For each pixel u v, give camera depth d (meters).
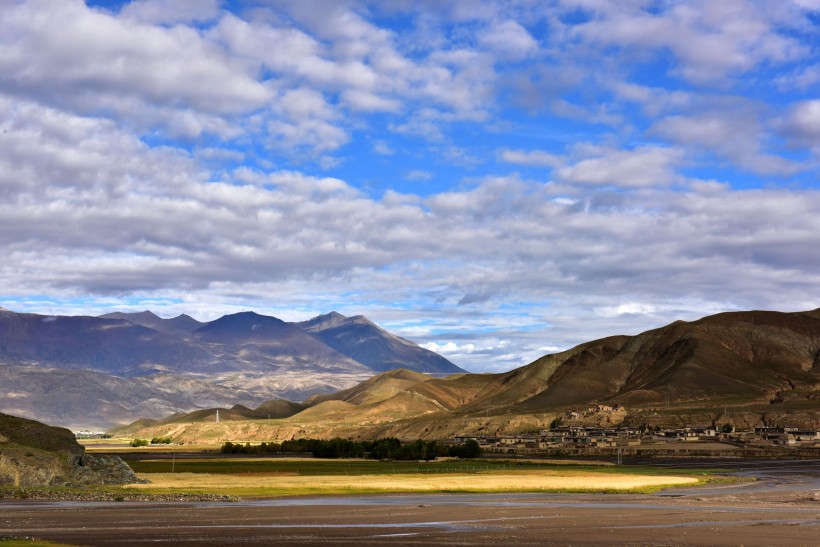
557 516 91.81
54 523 81.56
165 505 103.44
